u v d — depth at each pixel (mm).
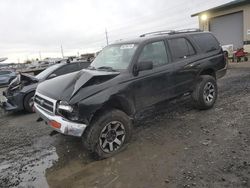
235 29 19172
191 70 5461
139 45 4676
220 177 3166
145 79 4531
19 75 8219
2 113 8453
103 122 3875
